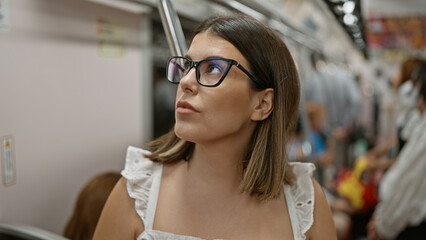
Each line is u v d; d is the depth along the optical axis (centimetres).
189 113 70
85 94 150
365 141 474
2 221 113
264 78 75
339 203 279
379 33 421
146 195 79
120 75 174
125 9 174
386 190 196
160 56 210
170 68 78
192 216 78
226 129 71
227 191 79
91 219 130
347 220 268
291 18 237
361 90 541
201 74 71
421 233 188
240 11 150
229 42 72
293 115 87
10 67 113
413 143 188
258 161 79
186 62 74
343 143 439
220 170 78
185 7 190
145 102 197
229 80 70
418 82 201
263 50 75
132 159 86
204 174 79
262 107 78
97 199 131
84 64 148
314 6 204
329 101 399
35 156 125
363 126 516
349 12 179
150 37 199
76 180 147
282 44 82
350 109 450
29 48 120
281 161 80
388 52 469
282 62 80
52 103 132
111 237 78
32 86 122
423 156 180
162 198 79
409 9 354
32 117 123
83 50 147
